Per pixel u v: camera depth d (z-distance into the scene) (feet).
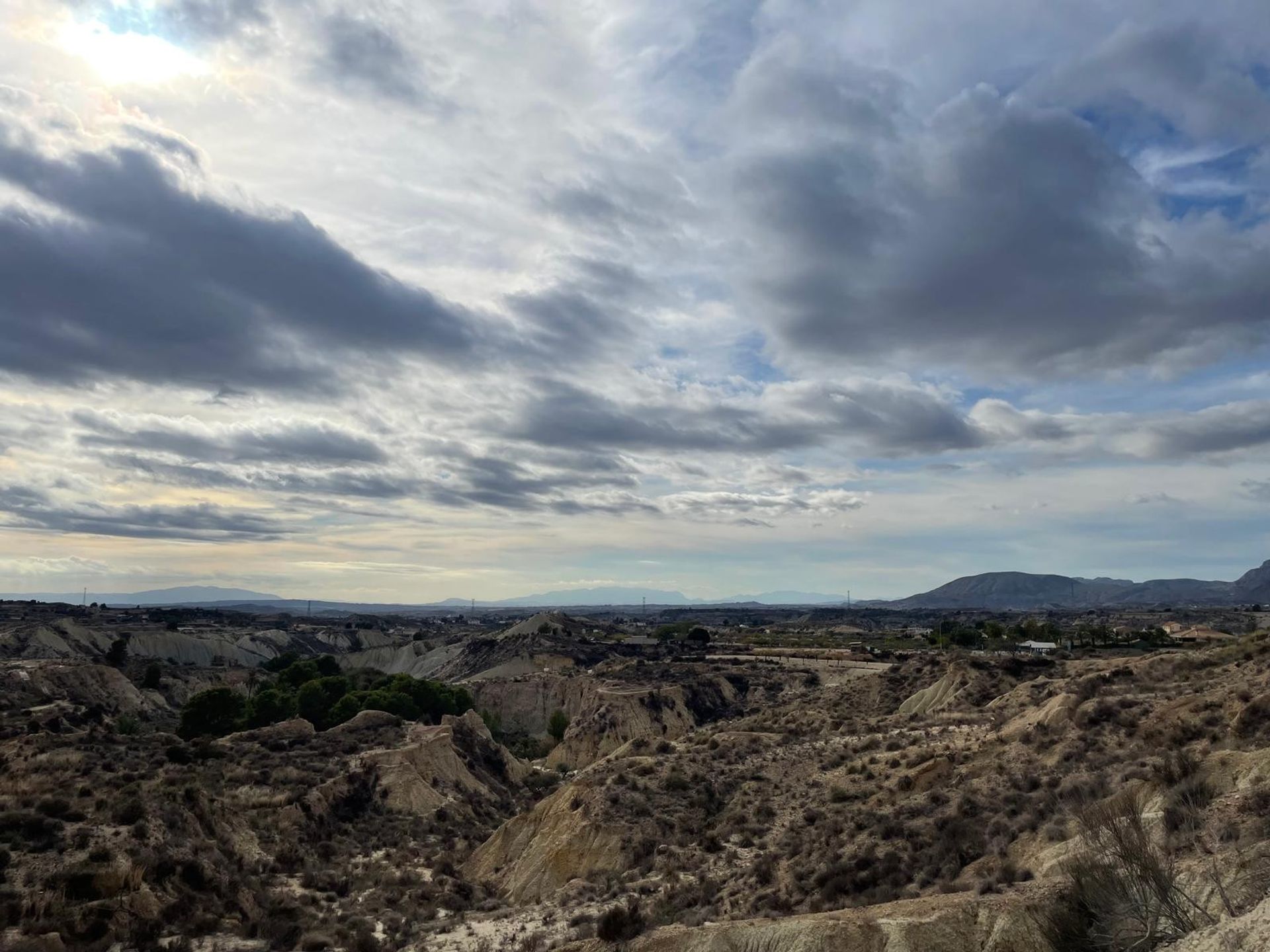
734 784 142.20
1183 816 65.87
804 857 97.60
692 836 121.80
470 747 235.81
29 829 92.38
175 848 100.42
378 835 153.58
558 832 132.05
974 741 126.41
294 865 125.80
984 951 57.31
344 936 95.40
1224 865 53.42
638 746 180.86
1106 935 51.75
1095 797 82.84
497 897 122.52
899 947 58.49
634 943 69.62
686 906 93.20
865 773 127.85
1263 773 68.59
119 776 120.16
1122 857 54.95
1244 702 94.73
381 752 185.98
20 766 119.34
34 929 77.51
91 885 85.81
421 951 90.38
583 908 99.96
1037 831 81.15
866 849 91.71
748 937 64.49
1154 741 96.17
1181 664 138.10
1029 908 58.59
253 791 150.20
